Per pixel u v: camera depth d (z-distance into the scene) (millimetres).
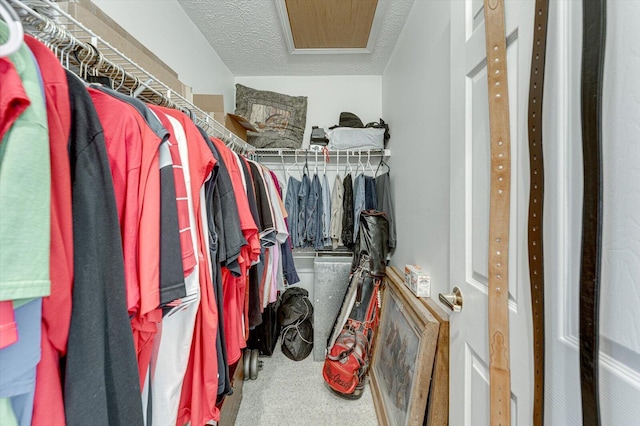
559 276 451
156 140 544
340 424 1396
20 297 293
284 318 2100
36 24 480
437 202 1199
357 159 2428
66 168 381
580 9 421
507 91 574
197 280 646
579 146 423
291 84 2510
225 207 820
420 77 1444
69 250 374
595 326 366
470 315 717
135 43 979
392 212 2014
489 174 643
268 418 1428
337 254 2258
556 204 458
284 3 1594
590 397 369
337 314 1858
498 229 589
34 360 319
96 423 379
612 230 368
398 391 1237
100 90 531
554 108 462
